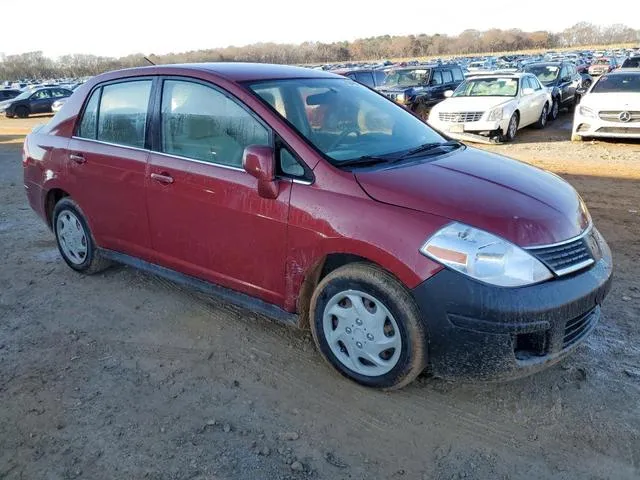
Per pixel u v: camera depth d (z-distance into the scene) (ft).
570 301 9.05
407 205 9.48
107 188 13.99
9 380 11.10
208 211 11.79
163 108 12.80
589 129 38.17
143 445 9.21
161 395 10.53
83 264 15.74
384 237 9.37
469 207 9.30
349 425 9.60
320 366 11.33
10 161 38.42
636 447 8.91
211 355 11.84
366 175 10.12
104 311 13.94
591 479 8.32
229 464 8.74
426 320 9.21
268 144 11.02
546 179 11.42
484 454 8.87
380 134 12.35
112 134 14.03
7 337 12.82
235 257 11.64
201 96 12.12
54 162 15.39
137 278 15.89
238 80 11.82
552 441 9.11
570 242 9.59
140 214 13.38
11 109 85.61
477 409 9.93
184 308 13.99
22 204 24.89
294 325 11.19
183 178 12.15
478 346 8.93
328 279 10.33
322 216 10.05
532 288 8.87
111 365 11.55
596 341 11.91
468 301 8.79
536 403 10.03
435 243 9.02
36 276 16.26
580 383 10.53
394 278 9.52
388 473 8.54
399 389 10.43
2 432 9.61
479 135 40.47
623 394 10.18
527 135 44.50
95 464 8.82
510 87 43.34
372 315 9.89
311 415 9.87
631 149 35.70
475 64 151.94
